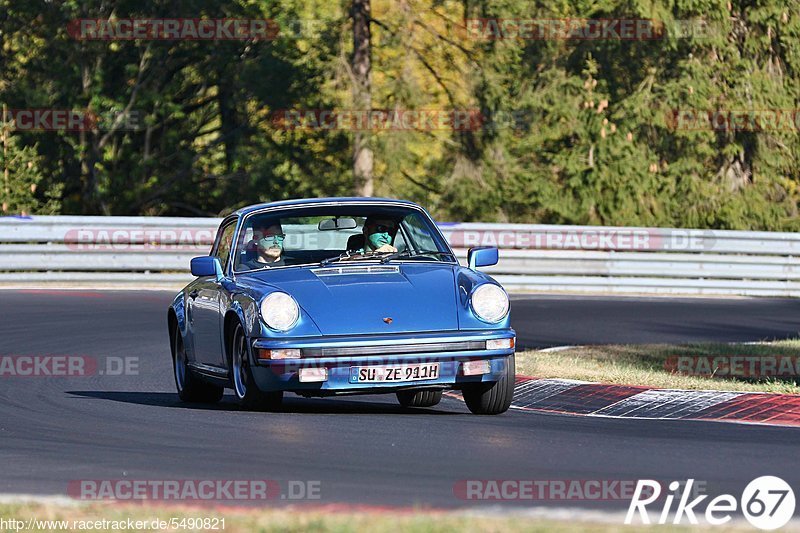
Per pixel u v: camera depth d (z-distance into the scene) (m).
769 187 117.62
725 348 51.69
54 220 77.88
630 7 110.25
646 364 46.56
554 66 112.19
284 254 36.16
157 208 108.75
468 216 113.00
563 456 27.00
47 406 36.94
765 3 115.00
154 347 53.03
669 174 114.06
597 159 111.38
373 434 30.22
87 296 71.50
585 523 19.94
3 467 26.33
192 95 108.00
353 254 35.97
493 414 34.41
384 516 20.17
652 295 84.69
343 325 32.16
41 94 100.50
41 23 102.69
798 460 26.45
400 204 37.50
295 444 28.77
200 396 39.19
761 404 35.16
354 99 104.62
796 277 88.19
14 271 77.38
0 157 94.00
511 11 107.25
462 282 33.94
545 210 114.44
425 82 111.69
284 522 19.56
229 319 34.62
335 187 107.31
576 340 57.19
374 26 114.56
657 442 29.02
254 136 106.38
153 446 28.89
